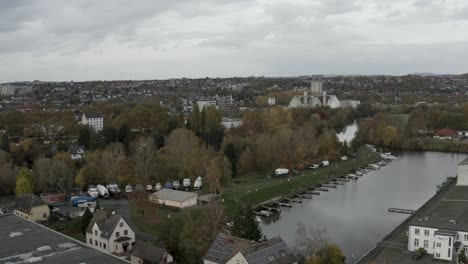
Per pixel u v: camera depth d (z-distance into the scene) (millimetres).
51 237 87188
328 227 158500
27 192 180625
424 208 159375
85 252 79000
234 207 176125
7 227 93875
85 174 194250
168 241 120875
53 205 167625
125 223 123938
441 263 113250
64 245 82625
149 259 112875
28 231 91000
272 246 107562
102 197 183875
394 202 192000
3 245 82625
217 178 193875
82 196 177750
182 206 167000
